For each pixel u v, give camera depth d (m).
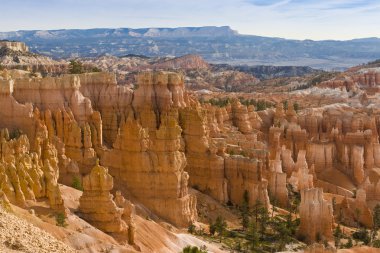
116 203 70.75
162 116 103.50
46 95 93.50
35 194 63.50
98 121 94.25
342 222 103.38
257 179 98.88
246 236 86.19
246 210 93.62
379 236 96.50
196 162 101.44
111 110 104.88
